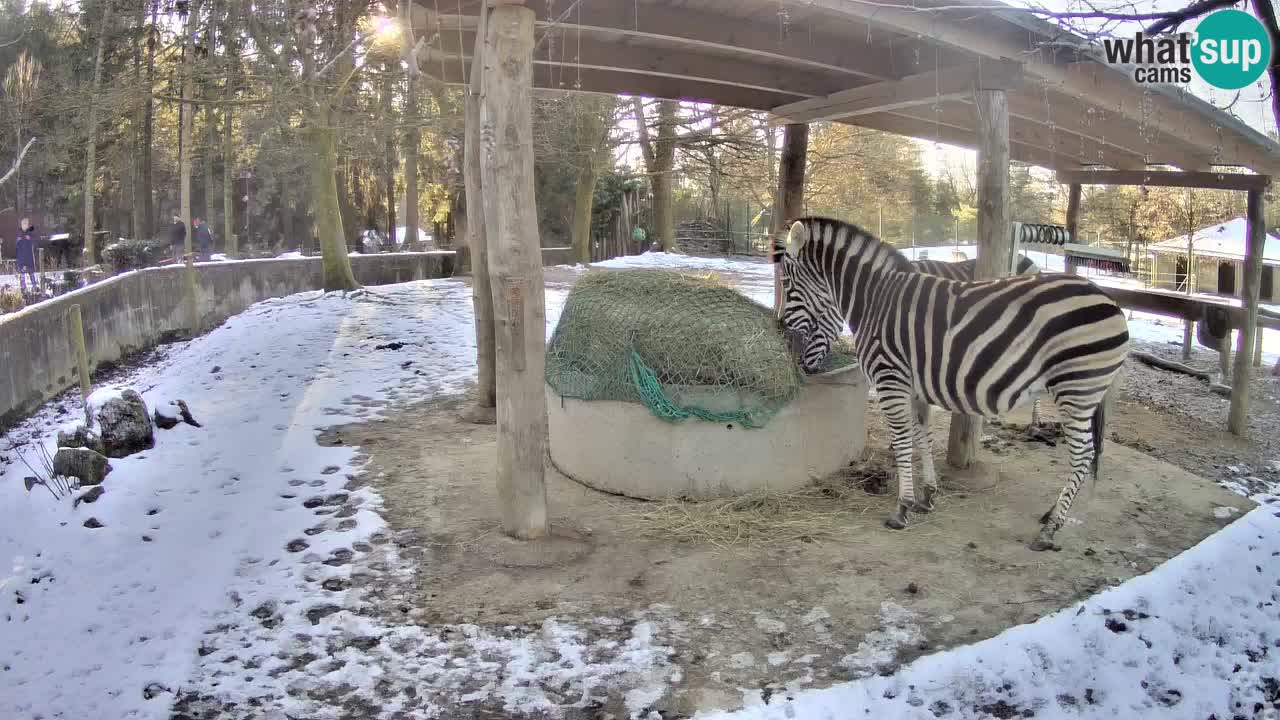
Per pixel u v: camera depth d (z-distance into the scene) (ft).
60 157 49.16
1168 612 13.20
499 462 15.39
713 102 26.40
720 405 17.13
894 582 13.91
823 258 17.43
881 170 94.99
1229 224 63.72
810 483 18.10
